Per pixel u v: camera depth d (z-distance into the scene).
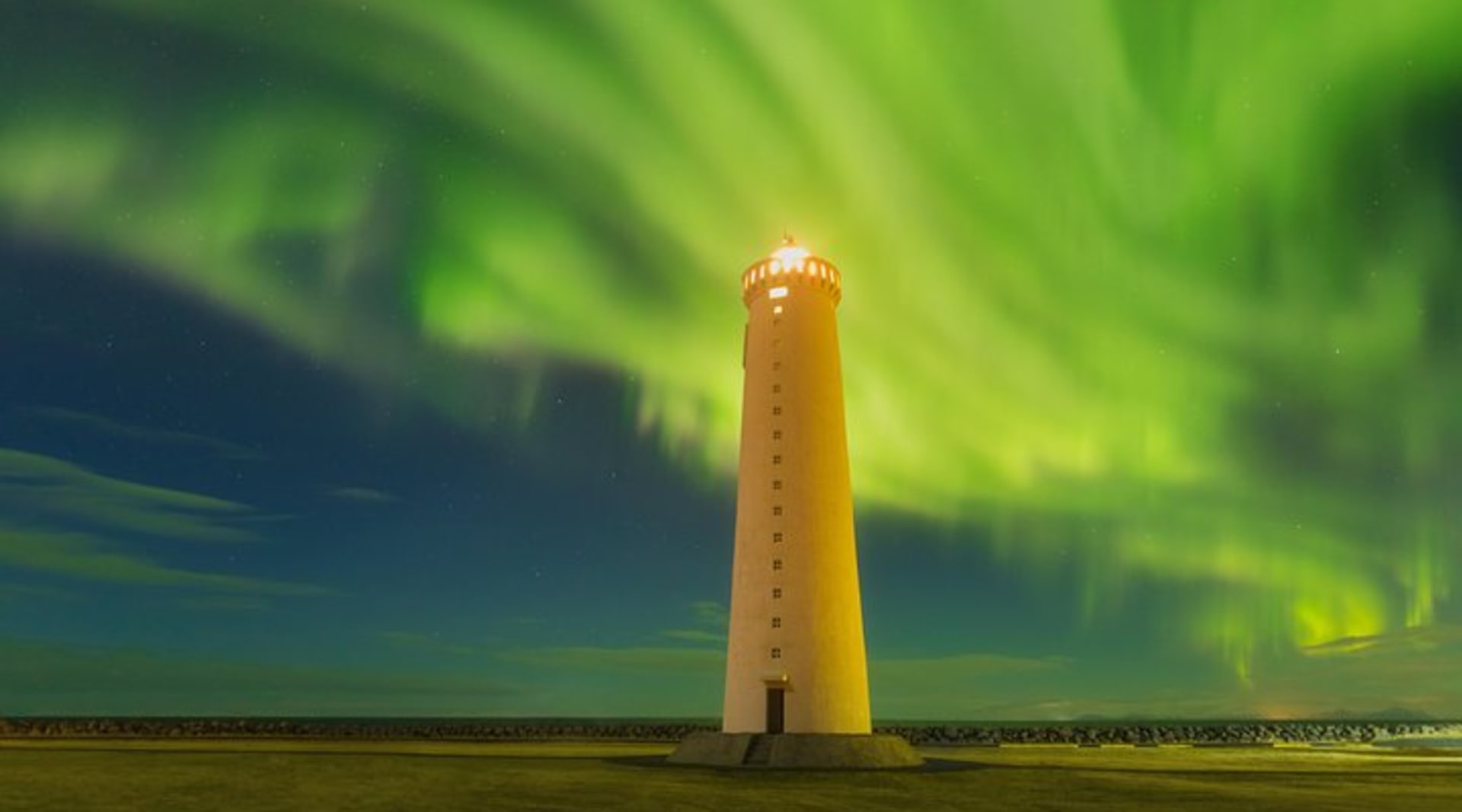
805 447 37.62
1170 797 25.19
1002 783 29.20
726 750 34.72
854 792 25.17
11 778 29.61
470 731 113.38
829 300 40.44
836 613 35.94
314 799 23.25
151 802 22.50
